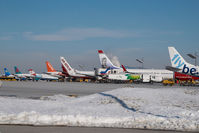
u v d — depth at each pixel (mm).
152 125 12125
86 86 66375
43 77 139250
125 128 11484
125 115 15383
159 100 23422
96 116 14359
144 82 102312
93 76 116562
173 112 16984
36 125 11914
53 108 18844
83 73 128500
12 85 71375
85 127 11617
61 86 66188
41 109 18141
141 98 23984
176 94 26656
